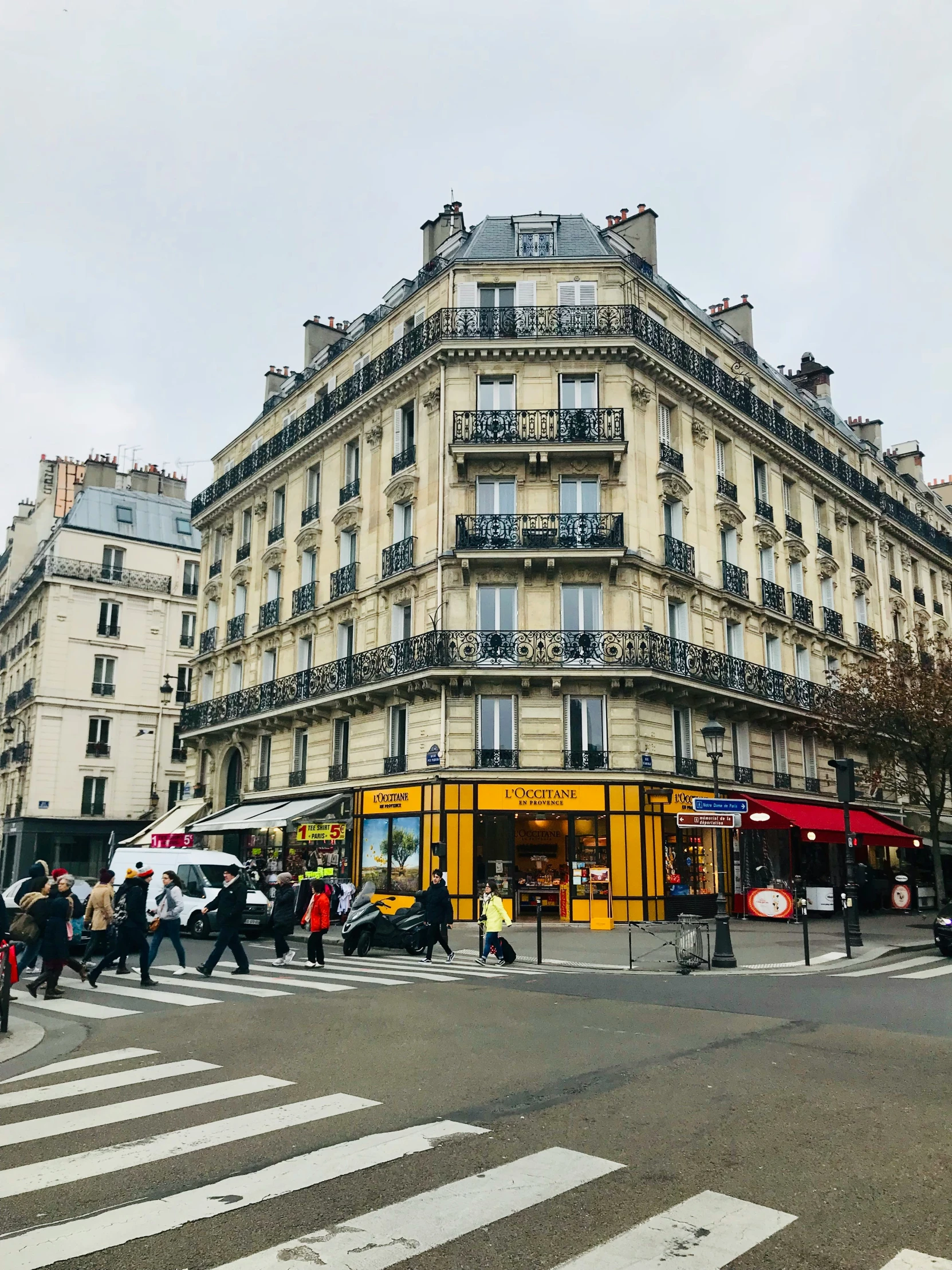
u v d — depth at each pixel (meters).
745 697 27.25
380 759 26.31
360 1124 6.23
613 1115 6.43
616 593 24.52
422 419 26.77
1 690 53.56
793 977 14.68
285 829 29.89
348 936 18.50
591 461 25.06
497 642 23.97
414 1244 4.34
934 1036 9.36
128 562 48.12
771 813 26.52
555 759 23.70
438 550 24.97
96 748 45.62
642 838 23.52
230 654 36.12
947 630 45.22
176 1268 4.10
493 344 25.58
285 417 35.25
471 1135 5.98
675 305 29.03
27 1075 7.89
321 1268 4.10
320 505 31.55
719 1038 9.19
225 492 37.81
